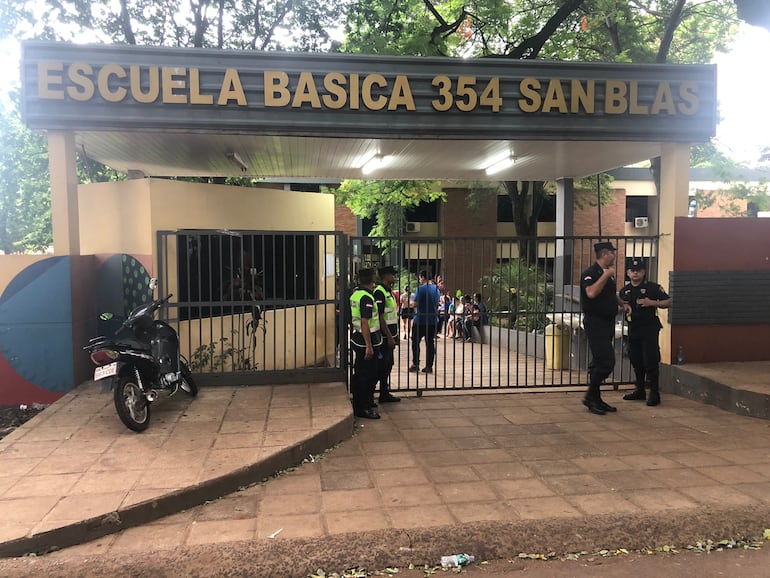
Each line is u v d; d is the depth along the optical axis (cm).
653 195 2392
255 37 1219
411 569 325
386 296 715
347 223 2373
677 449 513
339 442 530
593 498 407
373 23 1226
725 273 727
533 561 332
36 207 1320
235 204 787
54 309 622
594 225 2322
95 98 616
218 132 645
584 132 704
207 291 746
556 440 541
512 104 692
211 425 520
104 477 404
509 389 760
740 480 441
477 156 861
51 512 351
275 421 532
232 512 384
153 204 675
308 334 880
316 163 935
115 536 350
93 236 744
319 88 657
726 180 1484
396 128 673
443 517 377
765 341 741
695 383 683
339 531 357
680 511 380
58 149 622
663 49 1253
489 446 523
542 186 1759
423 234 2353
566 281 1130
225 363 749
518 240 750
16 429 515
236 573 312
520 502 400
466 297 969
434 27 1238
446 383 832
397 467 469
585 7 1311
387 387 689
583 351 957
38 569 306
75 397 602
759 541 354
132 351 503
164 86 625
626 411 643
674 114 714
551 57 1338
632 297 662
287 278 852
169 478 404
